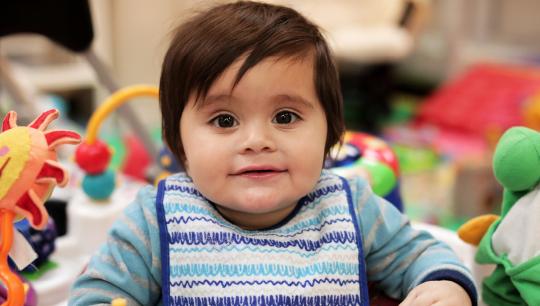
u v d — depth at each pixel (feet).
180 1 6.45
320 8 8.09
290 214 2.01
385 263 2.05
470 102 8.13
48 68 7.38
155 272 1.90
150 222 1.92
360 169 2.68
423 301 1.79
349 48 7.63
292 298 1.84
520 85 8.02
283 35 1.83
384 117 8.76
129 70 6.60
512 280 1.90
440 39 9.89
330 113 1.97
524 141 1.87
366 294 1.91
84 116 7.50
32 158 1.59
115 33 6.50
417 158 6.78
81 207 2.87
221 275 1.86
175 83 1.90
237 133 1.83
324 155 1.99
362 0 8.33
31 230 2.48
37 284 2.52
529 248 1.85
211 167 1.83
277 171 1.83
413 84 10.11
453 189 5.82
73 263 2.75
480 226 2.09
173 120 1.96
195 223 1.92
